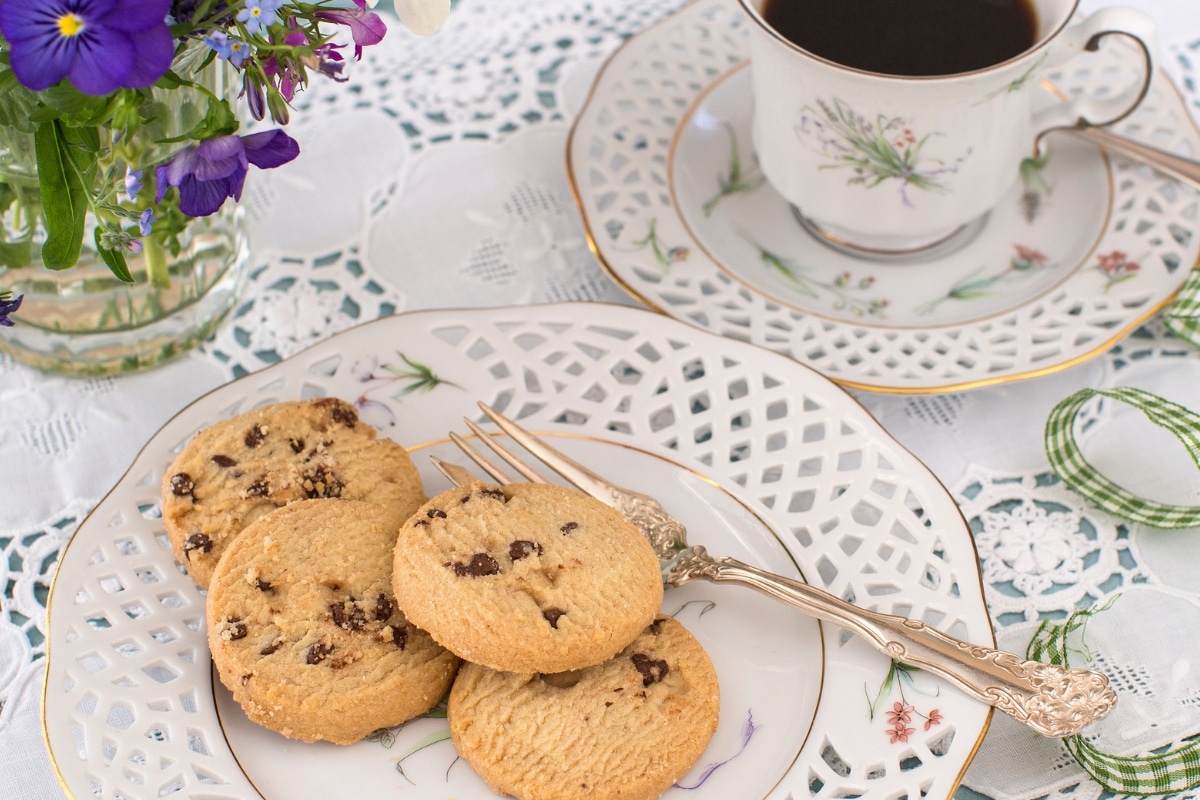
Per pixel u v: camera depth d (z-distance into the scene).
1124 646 0.60
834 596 0.59
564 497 0.60
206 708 0.57
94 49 0.53
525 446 0.62
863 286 0.67
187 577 0.60
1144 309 0.64
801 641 0.59
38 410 0.65
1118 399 0.62
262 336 0.67
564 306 0.65
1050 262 0.67
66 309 0.63
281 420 0.62
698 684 0.57
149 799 0.56
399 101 0.73
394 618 0.58
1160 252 0.66
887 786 0.56
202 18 0.56
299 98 0.73
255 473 0.61
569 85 0.74
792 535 0.61
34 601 0.61
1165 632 0.60
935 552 0.60
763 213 0.69
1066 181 0.68
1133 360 0.66
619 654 0.58
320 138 0.72
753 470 0.62
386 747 0.57
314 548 0.59
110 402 0.65
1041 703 0.57
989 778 0.58
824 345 0.65
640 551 0.59
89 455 0.64
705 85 0.72
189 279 0.65
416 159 0.71
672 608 0.59
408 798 0.56
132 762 0.56
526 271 0.68
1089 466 0.63
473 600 0.57
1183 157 0.68
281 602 0.58
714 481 0.62
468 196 0.70
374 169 0.71
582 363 0.64
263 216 0.69
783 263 0.67
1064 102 0.67
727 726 0.57
